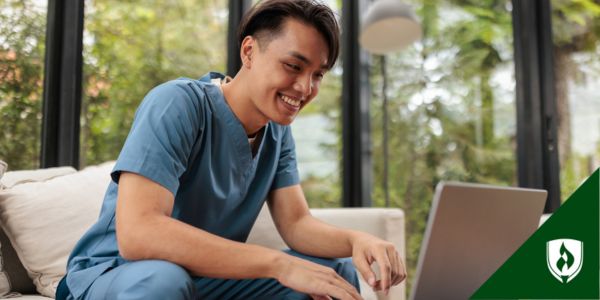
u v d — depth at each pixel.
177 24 2.35
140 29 2.23
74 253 1.01
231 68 2.43
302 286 0.82
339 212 1.63
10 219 1.31
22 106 1.90
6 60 1.88
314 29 0.94
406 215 2.51
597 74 2.10
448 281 0.77
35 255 1.29
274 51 0.95
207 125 1.02
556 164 2.15
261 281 1.05
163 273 0.78
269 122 1.15
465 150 2.38
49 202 1.35
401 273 0.92
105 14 2.13
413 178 2.51
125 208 0.84
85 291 0.88
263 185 1.14
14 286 1.34
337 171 2.63
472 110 2.38
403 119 2.59
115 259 0.92
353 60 2.67
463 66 2.44
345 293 0.80
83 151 2.02
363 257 0.95
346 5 2.68
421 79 2.56
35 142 1.91
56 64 1.96
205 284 1.04
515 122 2.25
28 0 1.94
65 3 1.98
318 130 2.66
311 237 1.09
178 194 1.02
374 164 2.64
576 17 2.17
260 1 1.02
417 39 2.13
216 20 2.45
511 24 2.31
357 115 2.62
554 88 2.20
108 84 2.11
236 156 1.06
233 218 1.11
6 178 1.43
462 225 0.75
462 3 2.48
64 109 1.94
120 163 0.87
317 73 0.97
